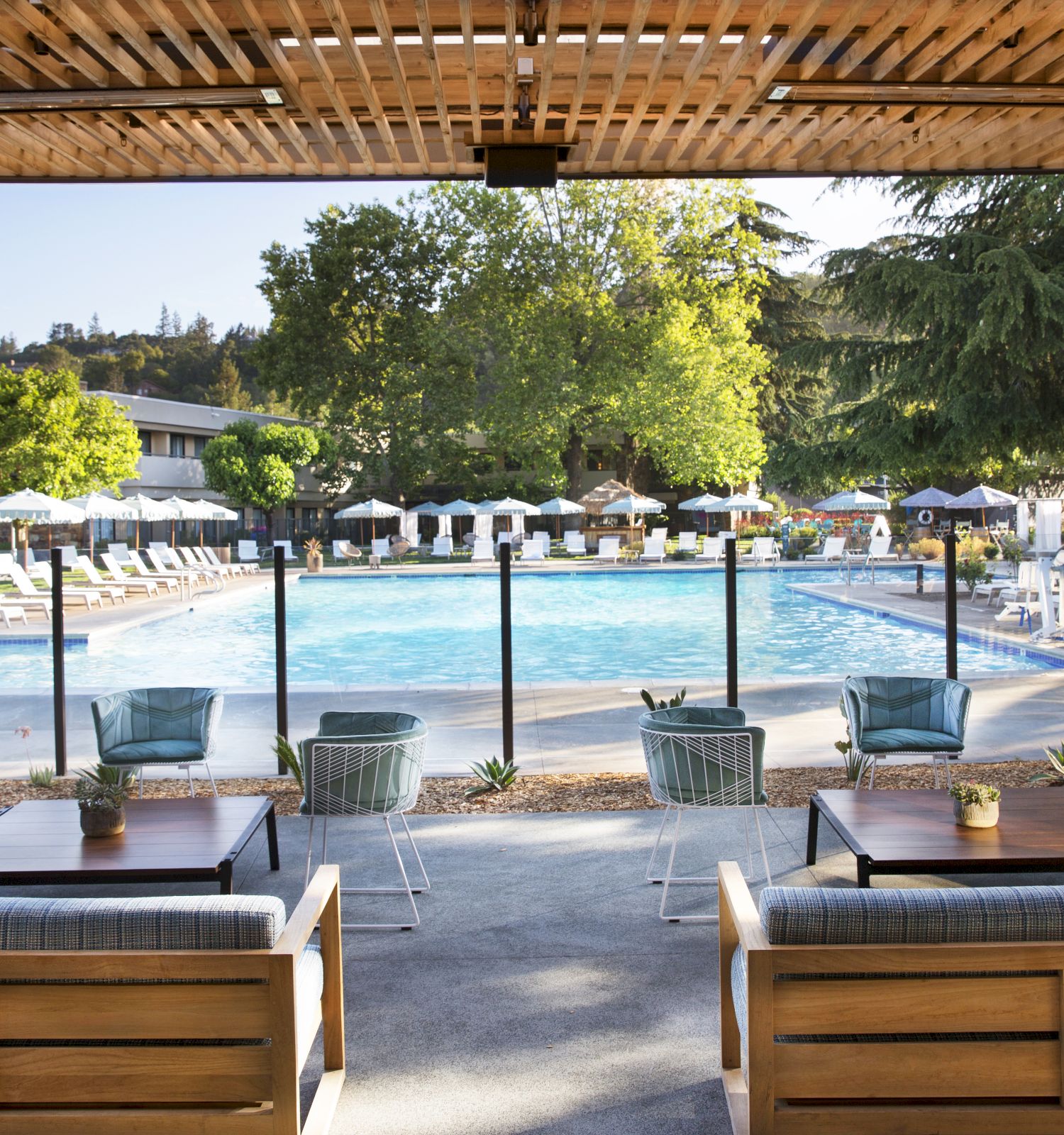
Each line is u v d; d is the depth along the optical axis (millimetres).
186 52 4539
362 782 4695
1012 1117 2488
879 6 4262
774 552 30188
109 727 6066
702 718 5355
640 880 5000
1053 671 10625
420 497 49781
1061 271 22750
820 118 5500
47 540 37250
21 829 4680
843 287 27344
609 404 39688
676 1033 3506
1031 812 4695
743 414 37469
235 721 8812
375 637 16969
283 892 4902
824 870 5062
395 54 4582
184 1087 2482
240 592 23328
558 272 38906
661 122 5410
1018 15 4254
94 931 2436
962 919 2416
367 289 43125
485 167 5758
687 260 39719
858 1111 2488
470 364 41000
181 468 43531
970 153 6078
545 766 7230
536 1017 3637
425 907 4699
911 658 13781
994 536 28375
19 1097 2492
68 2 4047
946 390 24406
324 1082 3164
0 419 29031
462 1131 2949
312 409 44312
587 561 31812
